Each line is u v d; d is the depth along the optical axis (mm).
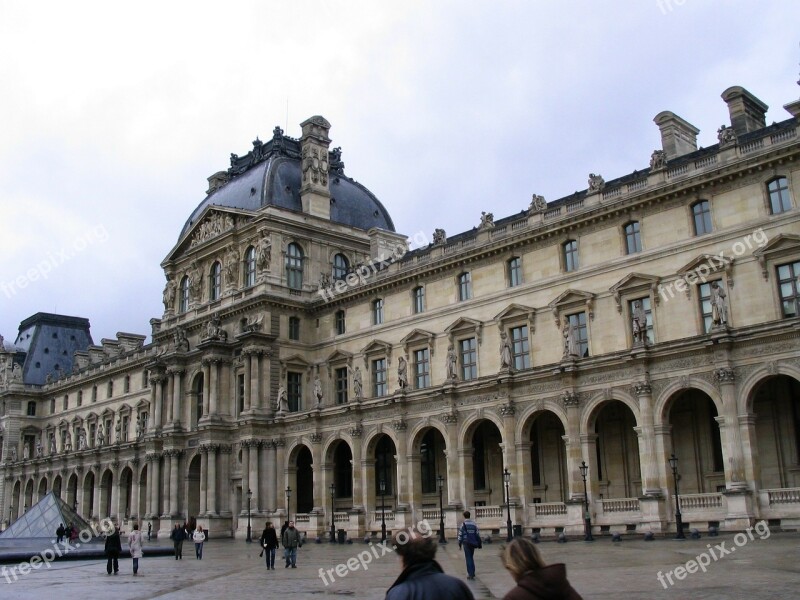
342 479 88625
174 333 106250
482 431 75375
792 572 28797
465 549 33125
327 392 93750
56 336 167750
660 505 54406
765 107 70875
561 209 72938
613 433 65562
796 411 55531
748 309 59531
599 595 25109
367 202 111188
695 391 60531
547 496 69562
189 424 101500
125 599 29516
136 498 113562
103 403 137000
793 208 58094
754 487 50688
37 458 140250
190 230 107688
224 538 90625
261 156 110625
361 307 91750
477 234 79438
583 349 69125
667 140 71562
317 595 29203
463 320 78875
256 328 92438
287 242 97688
